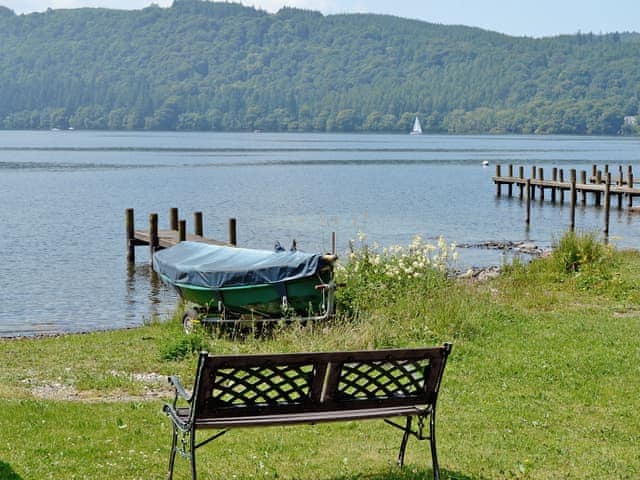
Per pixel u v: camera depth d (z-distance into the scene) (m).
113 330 17.16
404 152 136.00
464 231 40.12
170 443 8.49
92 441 8.48
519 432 8.84
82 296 23.66
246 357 6.79
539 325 14.52
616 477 7.57
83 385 11.10
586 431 8.88
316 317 14.90
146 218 44.62
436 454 7.55
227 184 67.44
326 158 112.38
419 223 43.34
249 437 8.70
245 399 7.04
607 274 19.47
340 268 16.84
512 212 48.69
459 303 15.16
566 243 21.39
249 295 15.54
